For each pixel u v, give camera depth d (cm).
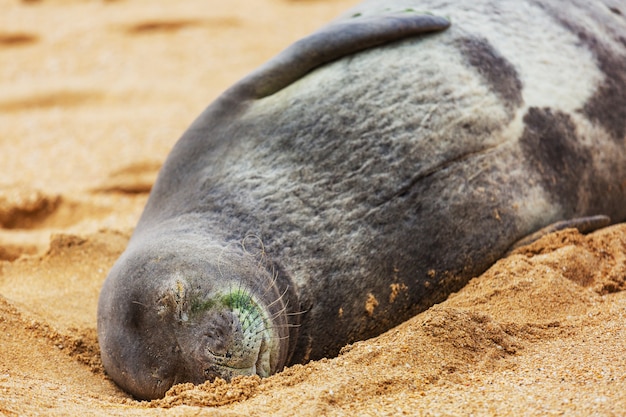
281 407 1458
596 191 2214
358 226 1861
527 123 2094
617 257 1984
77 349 1864
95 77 4644
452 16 2175
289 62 2011
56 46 5200
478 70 2086
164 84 4456
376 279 1855
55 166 3456
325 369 1574
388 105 1972
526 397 1426
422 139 1956
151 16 5619
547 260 1953
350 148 1919
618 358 1536
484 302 1847
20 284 2244
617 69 2305
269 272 1773
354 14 2300
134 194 3167
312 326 1806
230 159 1930
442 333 1647
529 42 2205
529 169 2067
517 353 1628
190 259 1705
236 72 4631
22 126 3962
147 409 1499
